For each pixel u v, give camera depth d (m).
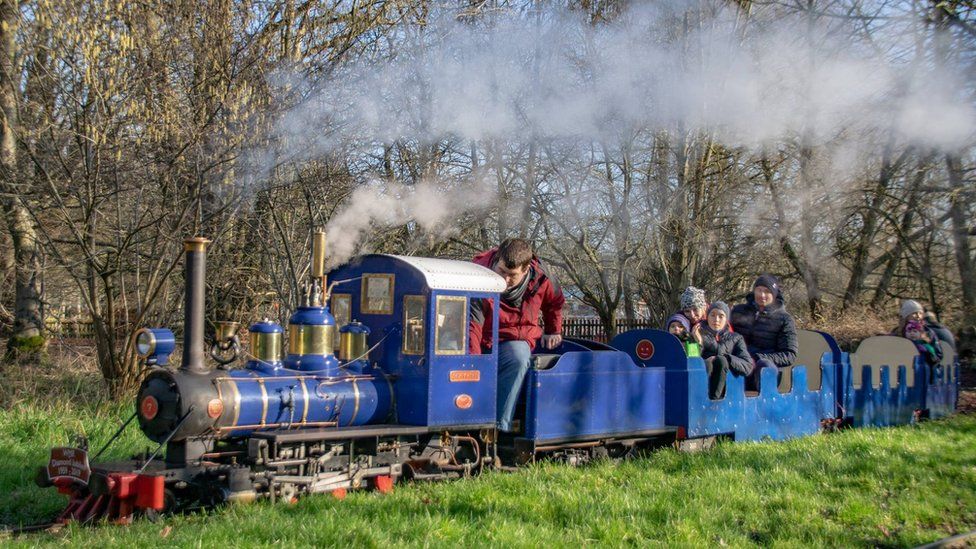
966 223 18.02
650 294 20.70
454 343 6.98
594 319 23.06
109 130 10.44
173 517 5.70
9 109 11.04
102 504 5.74
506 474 7.00
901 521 6.20
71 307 16.52
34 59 10.29
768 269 20.28
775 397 9.59
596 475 7.12
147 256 10.87
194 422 5.90
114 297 12.18
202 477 6.01
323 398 6.48
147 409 6.05
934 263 20.34
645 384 8.40
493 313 7.29
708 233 17.56
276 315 14.14
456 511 5.87
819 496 6.66
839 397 10.55
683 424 8.44
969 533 5.90
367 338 7.19
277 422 6.29
